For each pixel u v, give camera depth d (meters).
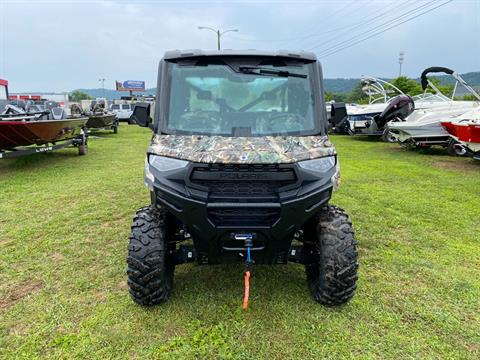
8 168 8.91
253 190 2.58
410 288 3.24
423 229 4.66
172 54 3.09
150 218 2.85
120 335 2.60
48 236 4.44
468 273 3.52
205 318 2.80
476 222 4.93
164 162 2.64
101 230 4.63
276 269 3.58
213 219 2.58
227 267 3.63
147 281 2.77
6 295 3.14
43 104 15.69
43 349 2.48
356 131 14.11
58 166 9.14
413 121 11.04
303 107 3.03
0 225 4.82
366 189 6.65
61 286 3.28
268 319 2.79
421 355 2.44
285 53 3.06
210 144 2.72
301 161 2.62
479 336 2.62
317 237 2.92
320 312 2.87
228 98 3.02
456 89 11.49
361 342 2.55
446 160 9.92
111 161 9.91
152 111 3.31
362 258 3.83
